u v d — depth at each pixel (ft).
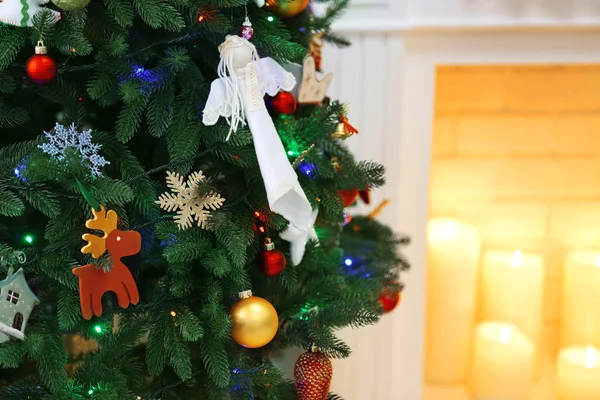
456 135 6.08
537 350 6.23
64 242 3.72
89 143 3.67
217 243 3.91
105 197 3.65
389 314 5.74
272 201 3.68
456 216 6.25
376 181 4.34
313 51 4.56
